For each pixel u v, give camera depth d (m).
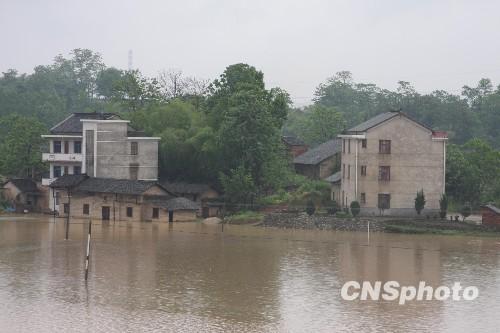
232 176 113.31
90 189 110.44
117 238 89.62
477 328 51.88
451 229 95.94
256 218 106.12
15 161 131.25
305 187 118.12
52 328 50.19
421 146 106.12
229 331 50.06
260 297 59.12
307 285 63.66
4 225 101.75
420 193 104.56
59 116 198.75
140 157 117.06
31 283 62.78
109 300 57.50
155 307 55.62
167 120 127.00
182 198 110.94
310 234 95.88
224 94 127.00
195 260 74.88
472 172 114.88
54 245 83.19
